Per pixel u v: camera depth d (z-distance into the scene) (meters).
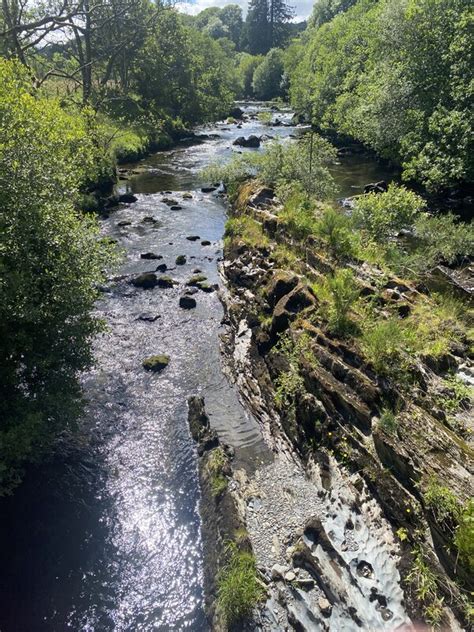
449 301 12.06
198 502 9.77
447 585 6.62
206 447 10.95
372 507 8.32
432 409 8.55
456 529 6.52
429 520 7.12
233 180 29.70
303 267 14.69
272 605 7.42
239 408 12.48
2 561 8.55
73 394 10.53
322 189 22.34
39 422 9.05
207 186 32.91
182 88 56.62
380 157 34.50
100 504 9.78
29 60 37.00
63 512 9.56
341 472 9.23
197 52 67.25
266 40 120.94
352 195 26.06
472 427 8.20
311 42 65.56
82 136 19.22
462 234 16.56
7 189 9.30
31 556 8.69
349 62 43.38
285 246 16.72
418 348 9.80
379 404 9.11
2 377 9.58
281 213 18.83
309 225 16.30
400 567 7.26
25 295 8.86
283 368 11.88
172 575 8.41
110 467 10.67
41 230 9.55
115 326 16.14
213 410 12.41
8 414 9.48
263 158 26.53
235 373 13.71
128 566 8.57
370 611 6.98
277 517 8.91
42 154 10.33
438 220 18.08
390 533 7.82
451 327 10.73
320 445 9.98
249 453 10.87
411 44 25.61
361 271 13.16
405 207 16.80
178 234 24.33
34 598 8.02
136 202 29.27
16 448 8.77
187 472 10.50
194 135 54.19
